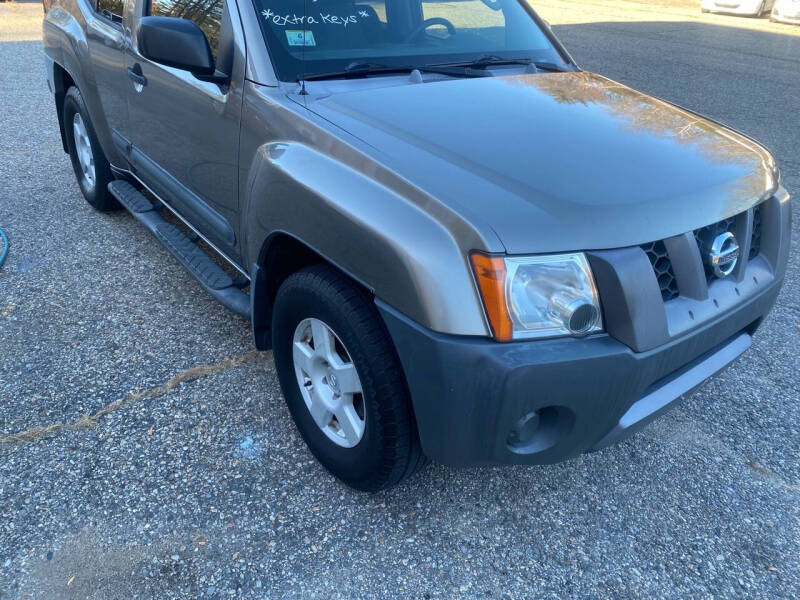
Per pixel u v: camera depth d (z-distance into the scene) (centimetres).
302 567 219
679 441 286
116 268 403
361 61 283
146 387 300
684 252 208
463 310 183
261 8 273
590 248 189
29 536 224
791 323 377
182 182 329
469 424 190
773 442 286
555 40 355
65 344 328
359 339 210
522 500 251
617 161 221
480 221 185
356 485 240
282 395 293
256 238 257
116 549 222
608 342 191
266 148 249
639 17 1630
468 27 327
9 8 1417
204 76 274
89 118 427
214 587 211
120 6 370
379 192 204
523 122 243
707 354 238
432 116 242
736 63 1132
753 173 238
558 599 213
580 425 196
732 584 221
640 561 228
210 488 248
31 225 454
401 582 216
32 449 261
